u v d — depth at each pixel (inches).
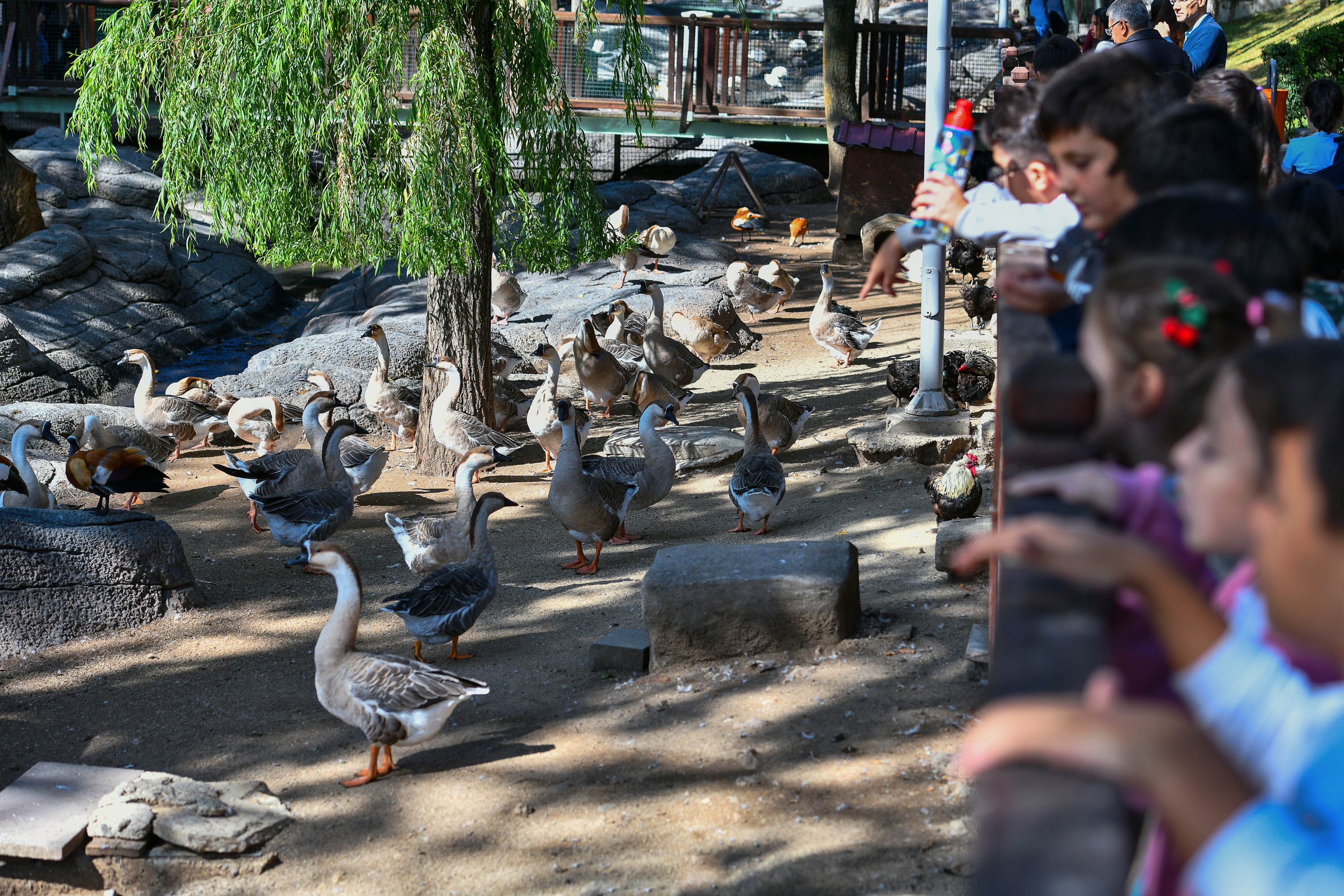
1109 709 42.9
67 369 799.7
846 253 935.7
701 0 1368.1
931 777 236.5
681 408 635.5
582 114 1013.2
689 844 222.7
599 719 283.3
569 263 542.0
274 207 464.8
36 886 240.4
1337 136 304.7
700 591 303.7
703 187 1159.6
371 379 581.3
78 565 366.0
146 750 290.4
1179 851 44.9
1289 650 52.7
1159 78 102.7
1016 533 54.0
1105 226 102.0
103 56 460.8
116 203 1037.2
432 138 449.1
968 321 730.8
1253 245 70.4
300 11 432.8
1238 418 48.8
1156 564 52.6
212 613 384.2
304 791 263.3
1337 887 39.4
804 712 271.0
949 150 131.8
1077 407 63.6
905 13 1547.7
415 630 319.3
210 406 602.5
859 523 414.9
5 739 299.1
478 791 252.8
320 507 422.0
